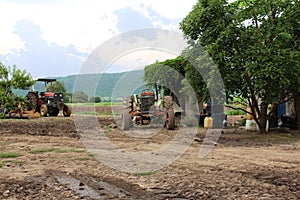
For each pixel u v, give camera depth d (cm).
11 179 623
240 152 908
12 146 984
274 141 1109
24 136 1215
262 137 1195
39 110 2264
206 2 1256
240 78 1204
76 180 624
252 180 625
